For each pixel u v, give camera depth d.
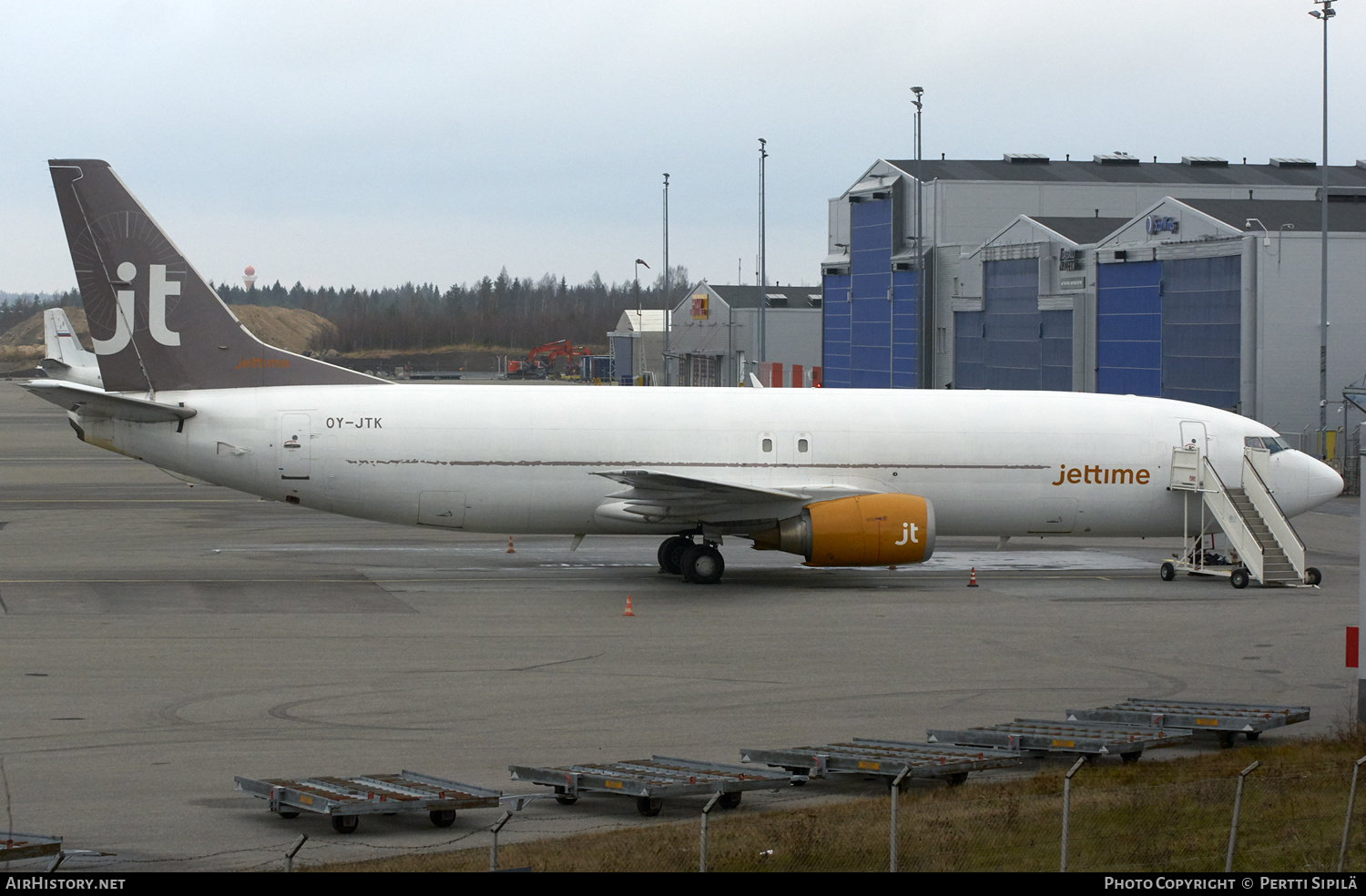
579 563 108.50
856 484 100.88
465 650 74.19
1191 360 183.62
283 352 98.62
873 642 78.00
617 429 98.62
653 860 39.28
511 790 48.47
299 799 44.50
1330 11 157.50
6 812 45.62
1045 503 103.44
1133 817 43.72
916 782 50.31
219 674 67.31
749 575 103.62
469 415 97.50
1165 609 89.88
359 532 127.12
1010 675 69.88
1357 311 173.00
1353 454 168.88
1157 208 190.75
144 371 96.50
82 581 95.62
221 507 147.00
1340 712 62.91
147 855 41.38
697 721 59.50
